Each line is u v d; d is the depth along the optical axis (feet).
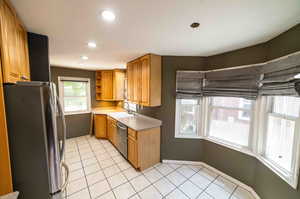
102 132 13.71
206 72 8.20
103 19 4.24
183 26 4.66
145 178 7.52
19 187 3.27
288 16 3.95
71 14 3.95
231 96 7.07
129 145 8.86
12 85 3.13
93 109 15.23
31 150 3.30
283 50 4.91
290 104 4.94
